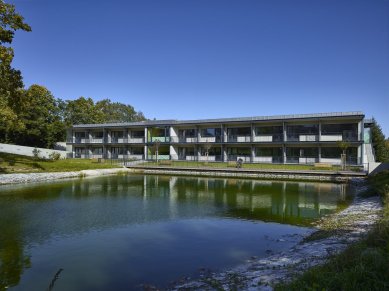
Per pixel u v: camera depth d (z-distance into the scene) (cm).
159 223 1298
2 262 848
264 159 4362
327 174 3077
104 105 9594
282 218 1398
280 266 754
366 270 481
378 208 1362
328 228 1151
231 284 657
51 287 644
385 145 5588
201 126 4881
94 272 782
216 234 1136
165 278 744
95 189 2344
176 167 3884
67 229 1191
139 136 5391
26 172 2906
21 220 1327
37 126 5441
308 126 4159
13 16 2483
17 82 2644
